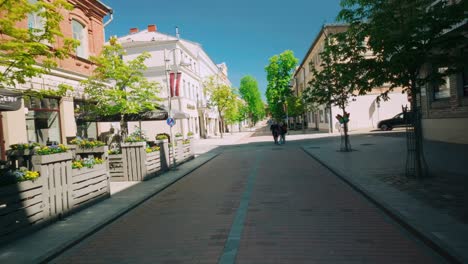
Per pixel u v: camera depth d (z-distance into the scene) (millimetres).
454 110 15555
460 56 7219
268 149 22109
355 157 13719
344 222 5598
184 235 5395
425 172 8422
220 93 42000
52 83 13641
